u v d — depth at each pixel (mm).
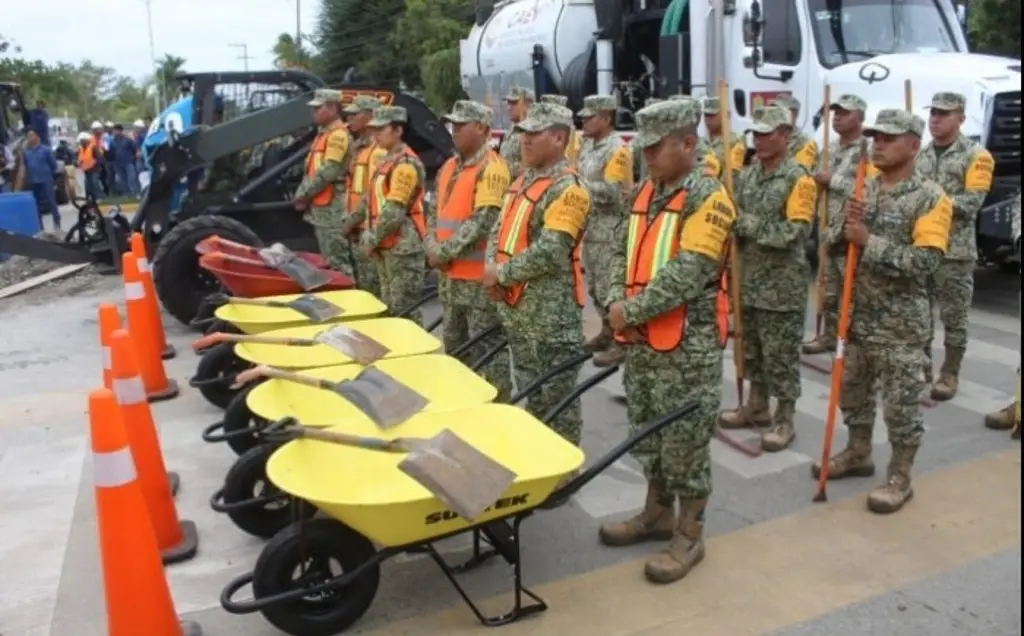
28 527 4230
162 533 3857
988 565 3602
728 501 4250
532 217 3898
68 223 16328
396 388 3684
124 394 3750
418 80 33969
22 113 17531
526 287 3980
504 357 4793
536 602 3402
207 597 3572
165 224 7840
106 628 3383
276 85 8547
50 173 15250
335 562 3412
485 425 3549
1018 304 7664
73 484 4715
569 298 4012
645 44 9703
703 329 3398
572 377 4086
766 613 3336
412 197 5504
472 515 2838
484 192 4500
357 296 5574
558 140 3896
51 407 5938
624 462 4793
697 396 3416
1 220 11578
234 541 4039
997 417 4961
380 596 3521
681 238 3277
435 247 4785
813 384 5875
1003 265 8695
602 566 3717
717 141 6469
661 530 3881
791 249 4574
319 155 7156
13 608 3549
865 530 3928
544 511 4203
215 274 6023
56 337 7852
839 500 4223
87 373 6734
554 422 4113
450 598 3502
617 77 9742
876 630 3209
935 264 3779
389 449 3129
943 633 3182
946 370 5504
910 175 3895
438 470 2930
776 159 4547
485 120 4645
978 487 4285
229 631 3340
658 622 3299
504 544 3381
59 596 3625
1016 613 3273
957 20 8617
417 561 3779
